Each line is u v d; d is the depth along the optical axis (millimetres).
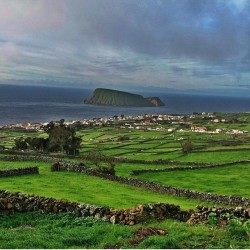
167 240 18828
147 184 52969
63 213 25406
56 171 63594
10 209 25984
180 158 112125
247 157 109750
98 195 43812
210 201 46844
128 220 23406
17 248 17531
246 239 19938
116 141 177000
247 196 51375
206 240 19594
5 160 77562
